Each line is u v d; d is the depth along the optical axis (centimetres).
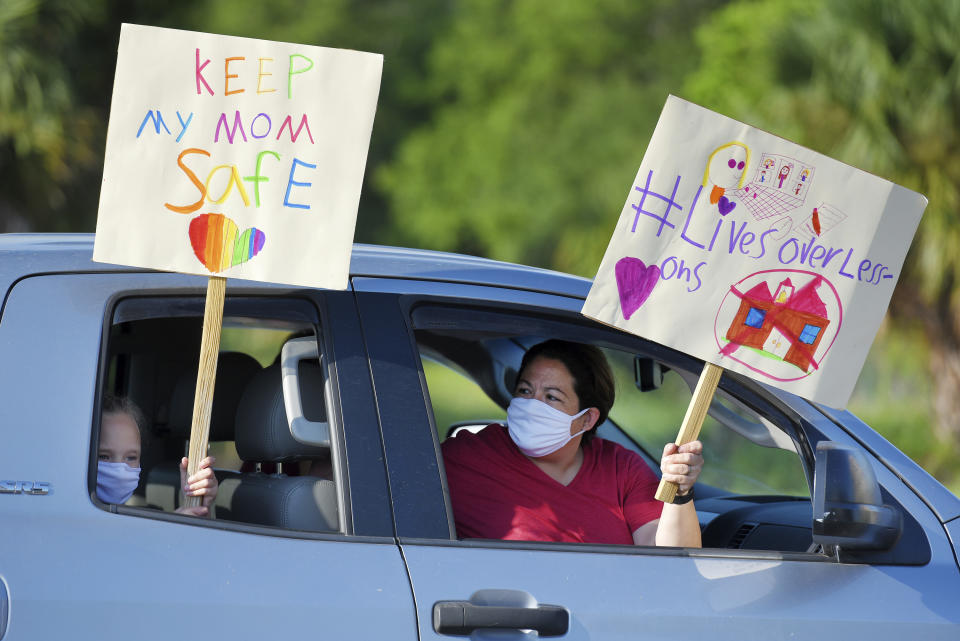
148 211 920
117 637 803
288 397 1003
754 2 6366
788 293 1005
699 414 1001
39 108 4522
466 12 10831
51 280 908
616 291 983
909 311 3881
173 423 1255
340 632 840
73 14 4838
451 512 921
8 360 859
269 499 997
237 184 934
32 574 801
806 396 1007
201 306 967
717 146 995
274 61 942
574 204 9762
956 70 3628
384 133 11038
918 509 1002
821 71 3831
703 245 995
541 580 901
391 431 928
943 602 963
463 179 10262
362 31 11025
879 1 3762
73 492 838
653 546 959
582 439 1167
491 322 1022
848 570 966
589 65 10156
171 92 930
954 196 3703
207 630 819
